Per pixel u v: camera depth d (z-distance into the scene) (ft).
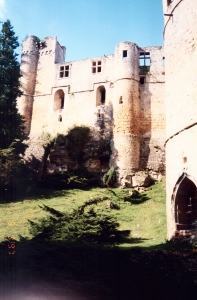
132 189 84.23
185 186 40.14
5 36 92.79
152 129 97.45
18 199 77.05
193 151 37.76
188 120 39.50
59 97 115.85
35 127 112.68
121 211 69.36
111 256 25.52
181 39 43.73
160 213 64.54
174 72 44.55
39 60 122.31
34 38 124.57
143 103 100.48
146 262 25.58
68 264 22.80
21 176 91.20
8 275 19.75
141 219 63.26
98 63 111.96
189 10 42.80
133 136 94.38
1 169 74.33
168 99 45.93
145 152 94.84
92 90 108.47
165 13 50.39
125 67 101.45
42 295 17.80
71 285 19.71
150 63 104.27
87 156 97.60
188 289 20.95
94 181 92.22
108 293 19.56
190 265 26.07
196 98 38.58
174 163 41.88
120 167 90.33
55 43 122.72
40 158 100.27
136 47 105.50
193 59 40.34
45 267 21.71
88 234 42.52
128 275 22.45
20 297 17.28
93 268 23.57
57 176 91.30
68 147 98.63
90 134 101.65
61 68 118.32
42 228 41.60
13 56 91.61
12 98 87.86
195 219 40.16
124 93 98.68
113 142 95.55
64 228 41.39
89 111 105.60
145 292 20.24
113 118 99.04
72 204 71.36
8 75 88.38
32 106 116.26
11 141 83.87
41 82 118.62
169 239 41.68
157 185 85.56
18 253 23.45
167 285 21.33
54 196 79.87
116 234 47.01
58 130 107.65
